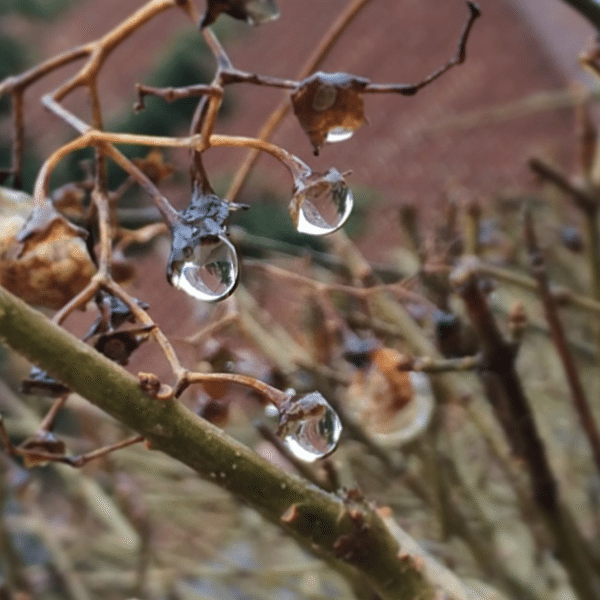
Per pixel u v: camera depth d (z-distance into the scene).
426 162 0.88
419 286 0.24
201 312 0.27
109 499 0.37
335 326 0.23
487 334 0.20
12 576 0.32
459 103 1.07
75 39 0.94
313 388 0.23
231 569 0.34
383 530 0.17
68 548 0.39
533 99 0.38
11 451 0.17
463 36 0.16
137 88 0.16
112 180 0.41
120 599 0.37
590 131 0.30
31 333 0.16
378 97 1.05
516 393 0.20
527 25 1.15
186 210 0.16
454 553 0.29
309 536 0.17
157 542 0.38
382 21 1.17
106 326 0.16
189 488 0.39
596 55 0.22
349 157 0.90
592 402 0.38
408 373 0.21
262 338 0.26
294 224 0.16
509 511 0.36
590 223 0.30
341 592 0.34
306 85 0.16
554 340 0.22
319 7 1.15
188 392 0.23
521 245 0.42
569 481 0.36
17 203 0.17
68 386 0.16
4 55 0.84
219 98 0.16
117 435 0.34
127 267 0.19
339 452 0.29
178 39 0.86
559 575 0.29
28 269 0.17
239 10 0.17
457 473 0.30
